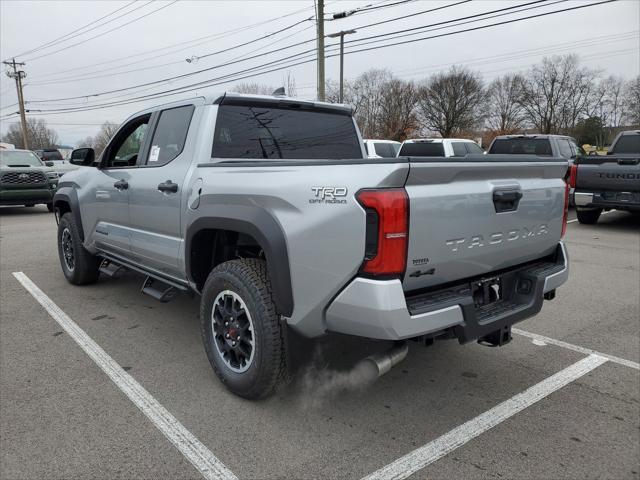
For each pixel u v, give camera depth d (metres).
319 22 21.83
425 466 2.51
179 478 2.41
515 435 2.79
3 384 3.34
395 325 2.35
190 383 3.37
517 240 2.97
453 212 2.53
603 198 9.66
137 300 5.25
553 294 3.37
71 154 5.07
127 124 4.67
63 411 2.99
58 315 4.76
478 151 14.37
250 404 3.09
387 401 3.16
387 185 2.31
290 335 2.88
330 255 2.48
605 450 2.66
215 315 3.24
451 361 3.77
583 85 69.38
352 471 2.46
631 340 4.22
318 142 4.18
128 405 3.07
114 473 2.44
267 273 2.92
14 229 10.70
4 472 2.43
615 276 6.36
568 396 3.25
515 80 72.50
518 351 3.98
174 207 3.57
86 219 5.15
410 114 61.59
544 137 12.24
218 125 3.58
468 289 2.85
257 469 2.48
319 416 2.96
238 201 2.95
